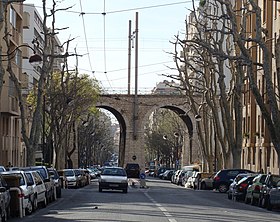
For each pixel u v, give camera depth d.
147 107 99.31
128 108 99.31
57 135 67.50
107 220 22.22
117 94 99.19
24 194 25.20
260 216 27.03
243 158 75.12
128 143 99.62
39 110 47.72
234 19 37.31
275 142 36.75
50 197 34.62
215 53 37.34
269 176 34.66
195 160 97.75
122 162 105.19
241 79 51.75
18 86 46.88
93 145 138.88
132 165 91.69
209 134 70.25
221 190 52.38
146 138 137.62
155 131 123.00
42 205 30.86
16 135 68.12
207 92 58.47
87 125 105.75
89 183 74.81
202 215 25.59
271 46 56.16
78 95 69.44
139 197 41.47
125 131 100.75
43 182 31.34
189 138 101.31
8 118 61.62
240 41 36.88
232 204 36.84
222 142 57.69
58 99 64.56
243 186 40.34
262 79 59.66
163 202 35.59
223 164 62.91
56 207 31.19
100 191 48.66
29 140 47.47
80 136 107.00
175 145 112.00
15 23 59.47
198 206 32.62
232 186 42.59
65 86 67.31
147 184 75.06
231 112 58.19
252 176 41.00
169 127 112.31
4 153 59.28
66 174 59.03
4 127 59.22
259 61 61.22
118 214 25.28
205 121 66.12
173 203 34.88
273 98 36.69
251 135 70.12
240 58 36.78
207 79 58.75
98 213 25.89
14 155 67.25
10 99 56.22
